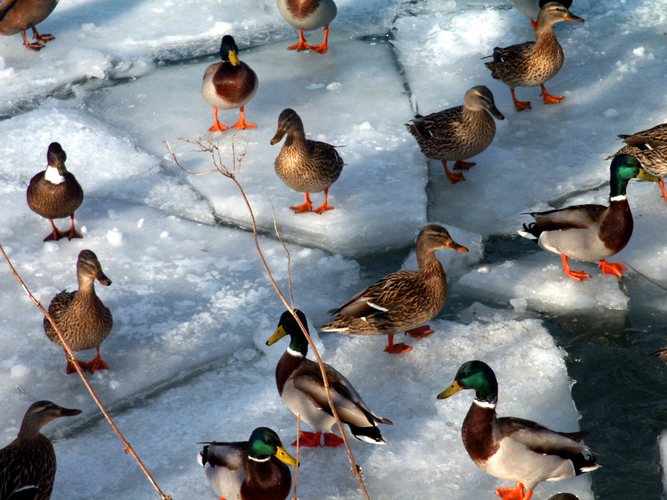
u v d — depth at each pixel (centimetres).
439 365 553
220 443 503
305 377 514
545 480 502
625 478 516
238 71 659
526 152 654
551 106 680
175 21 766
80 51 734
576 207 575
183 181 646
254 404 542
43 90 709
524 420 500
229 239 616
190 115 690
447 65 715
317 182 612
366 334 553
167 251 609
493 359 554
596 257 575
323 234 616
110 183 645
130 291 589
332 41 743
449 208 626
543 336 562
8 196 638
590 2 758
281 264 602
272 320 573
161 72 725
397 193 632
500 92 693
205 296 587
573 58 713
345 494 511
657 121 663
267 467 492
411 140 664
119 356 562
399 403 540
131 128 682
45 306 584
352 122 677
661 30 729
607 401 541
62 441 534
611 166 564
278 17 768
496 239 610
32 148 664
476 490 511
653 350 557
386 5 772
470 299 584
